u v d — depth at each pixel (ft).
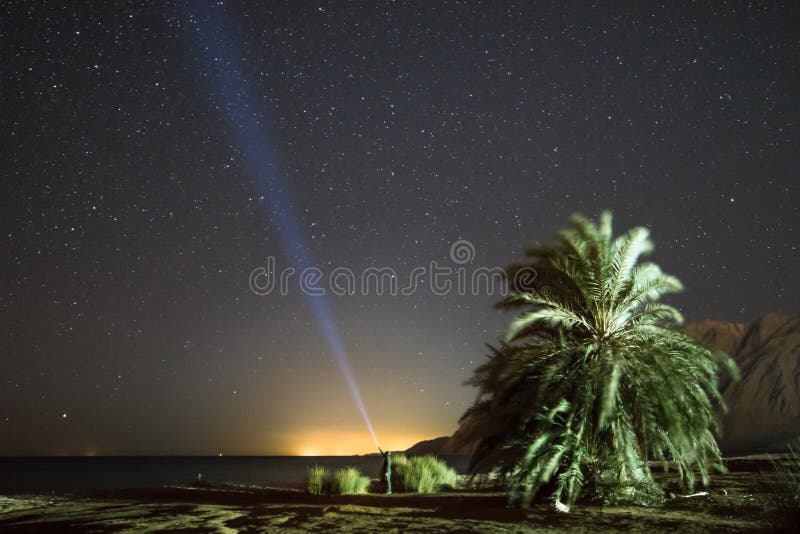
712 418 38.32
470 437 42.75
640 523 29.76
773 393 347.97
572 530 28.37
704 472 38.32
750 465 56.90
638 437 37.83
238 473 179.52
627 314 41.93
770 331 418.92
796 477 29.96
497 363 42.60
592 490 37.81
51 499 59.93
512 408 39.50
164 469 234.17
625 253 41.50
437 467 74.90
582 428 36.63
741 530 26.78
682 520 30.27
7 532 34.22
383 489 69.10
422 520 32.86
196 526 33.12
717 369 39.78
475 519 32.71
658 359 37.81
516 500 38.19
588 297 40.96
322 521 33.47
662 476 51.78
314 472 68.18
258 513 38.32
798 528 25.82
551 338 42.88
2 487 113.09
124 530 32.22
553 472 37.55
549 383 38.88
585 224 40.14
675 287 41.83
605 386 35.88
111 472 201.46
